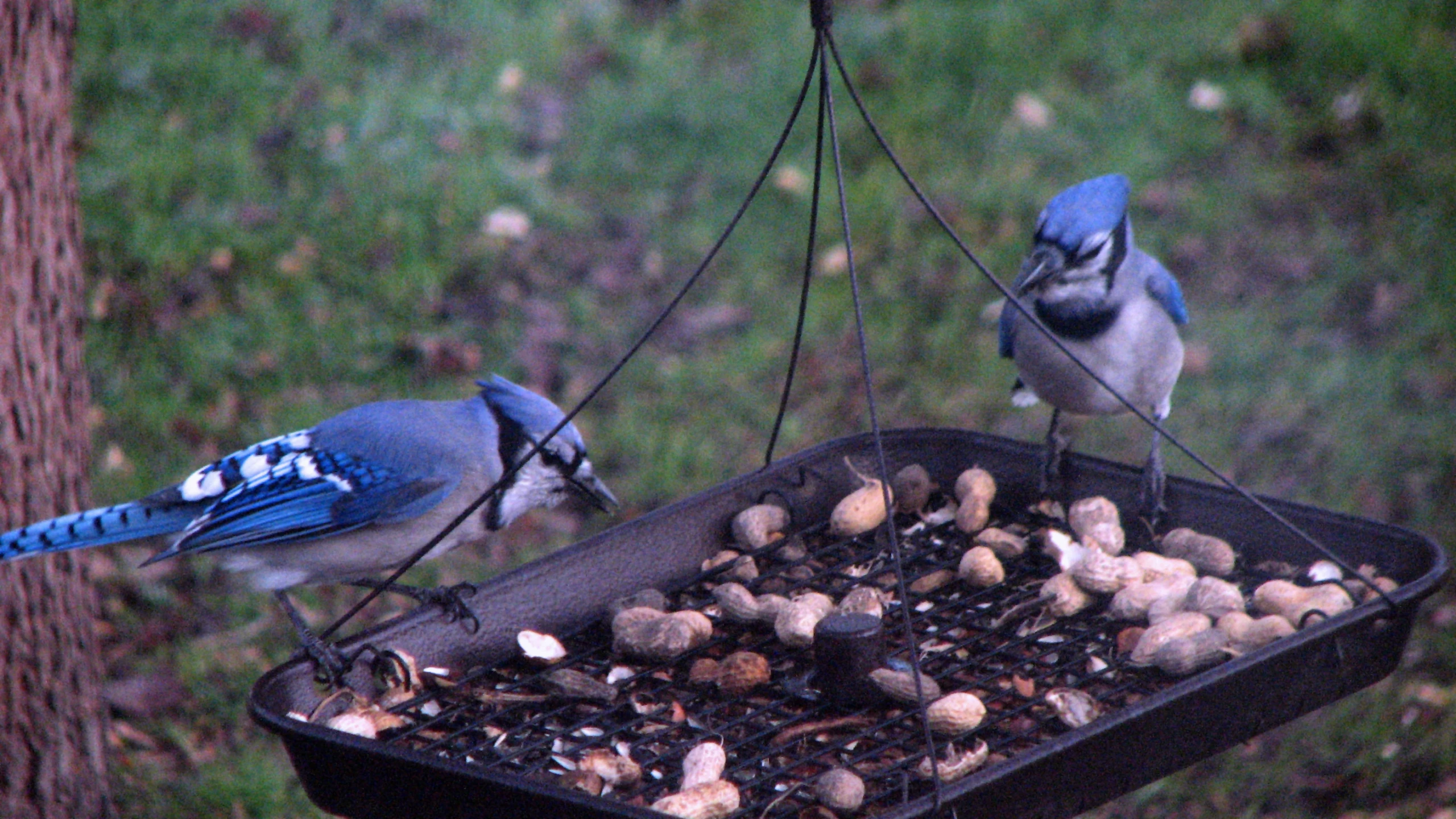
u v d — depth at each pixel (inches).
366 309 453.7
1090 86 550.6
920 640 207.3
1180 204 499.2
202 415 413.1
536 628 211.9
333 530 240.7
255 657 348.8
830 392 436.1
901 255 481.7
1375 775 326.3
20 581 271.1
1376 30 558.9
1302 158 518.9
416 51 559.5
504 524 252.4
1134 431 421.4
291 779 317.4
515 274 473.1
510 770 179.6
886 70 556.1
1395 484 399.5
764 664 197.9
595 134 533.3
